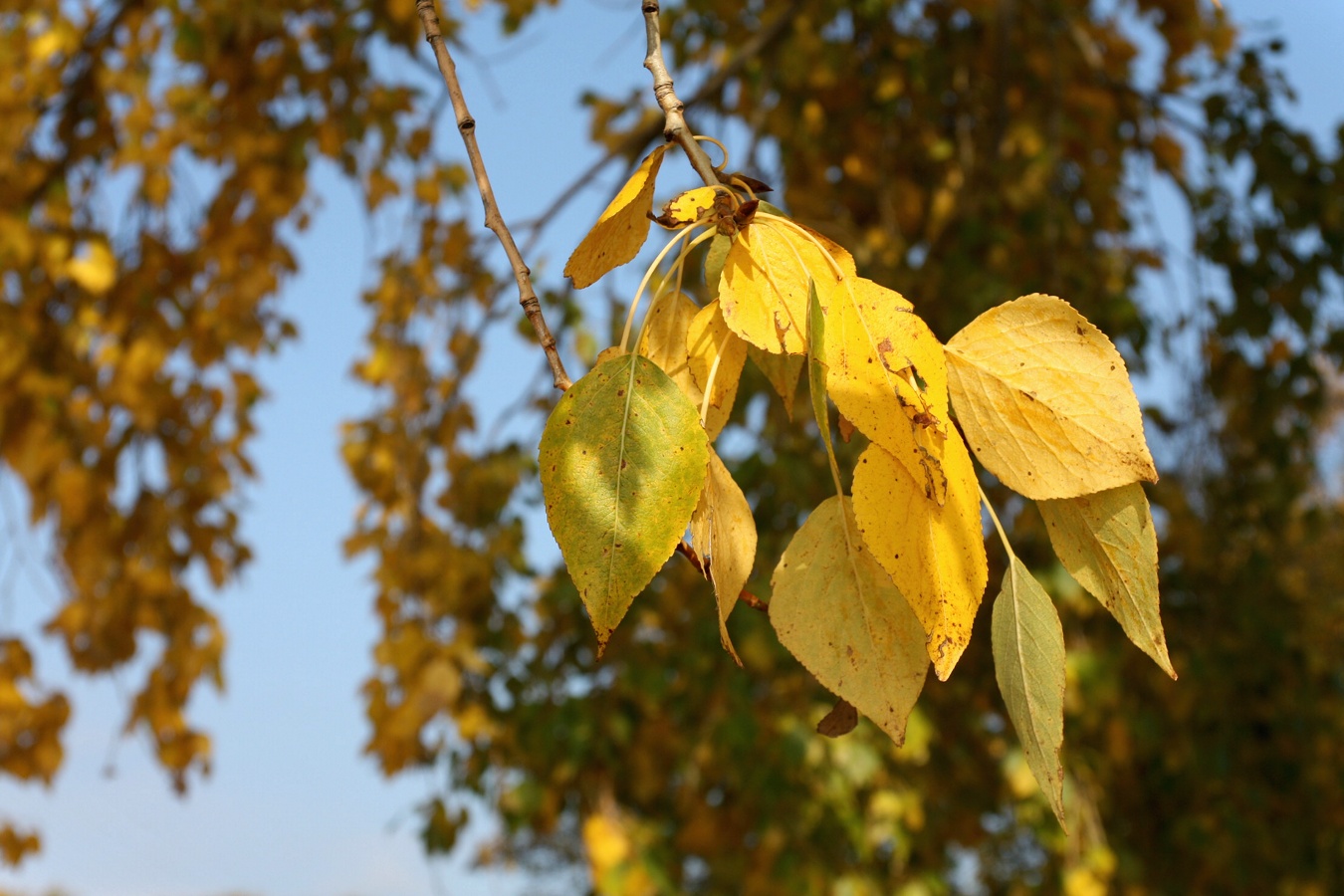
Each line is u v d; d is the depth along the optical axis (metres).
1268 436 3.81
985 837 3.57
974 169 3.71
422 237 3.69
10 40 3.30
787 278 0.61
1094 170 3.81
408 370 3.53
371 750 3.16
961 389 0.62
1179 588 3.69
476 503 3.42
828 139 3.82
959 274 3.30
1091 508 0.61
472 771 3.37
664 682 3.13
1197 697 3.45
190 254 3.56
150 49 3.46
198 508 3.69
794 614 0.61
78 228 3.42
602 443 0.56
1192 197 3.81
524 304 0.61
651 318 0.68
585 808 3.32
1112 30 4.04
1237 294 3.75
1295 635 3.79
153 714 3.51
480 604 3.40
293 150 3.46
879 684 0.60
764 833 2.97
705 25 3.78
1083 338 0.61
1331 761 3.59
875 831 3.08
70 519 3.42
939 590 0.55
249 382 3.70
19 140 3.31
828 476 3.06
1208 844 3.31
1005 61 3.49
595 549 0.55
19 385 3.37
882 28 3.74
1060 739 0.58
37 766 3.48
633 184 0.62
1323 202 3.60
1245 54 3.71
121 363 3.42
